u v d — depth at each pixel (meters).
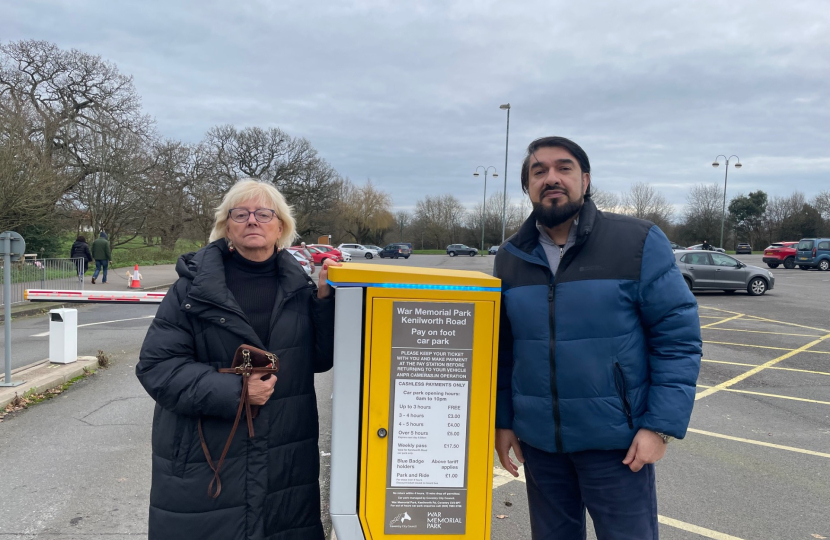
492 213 71.19
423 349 1.81
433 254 64.69
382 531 1.82
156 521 1.87
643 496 1.93
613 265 1.90
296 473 1.98
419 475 1.83
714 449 4.40
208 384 1.80
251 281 2.05
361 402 1.81
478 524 1.85
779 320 12.05
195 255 2.05
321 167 52.38
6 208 15.24
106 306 13.61
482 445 1.85
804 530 3.13
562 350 1.90
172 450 1.88
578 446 1.90
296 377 1.98
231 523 1.86
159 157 28.64
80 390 5.84
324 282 2.00
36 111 21.64
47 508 3.26
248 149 46.91
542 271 2.00
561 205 1.95
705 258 16.88
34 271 12.35
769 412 5.43
